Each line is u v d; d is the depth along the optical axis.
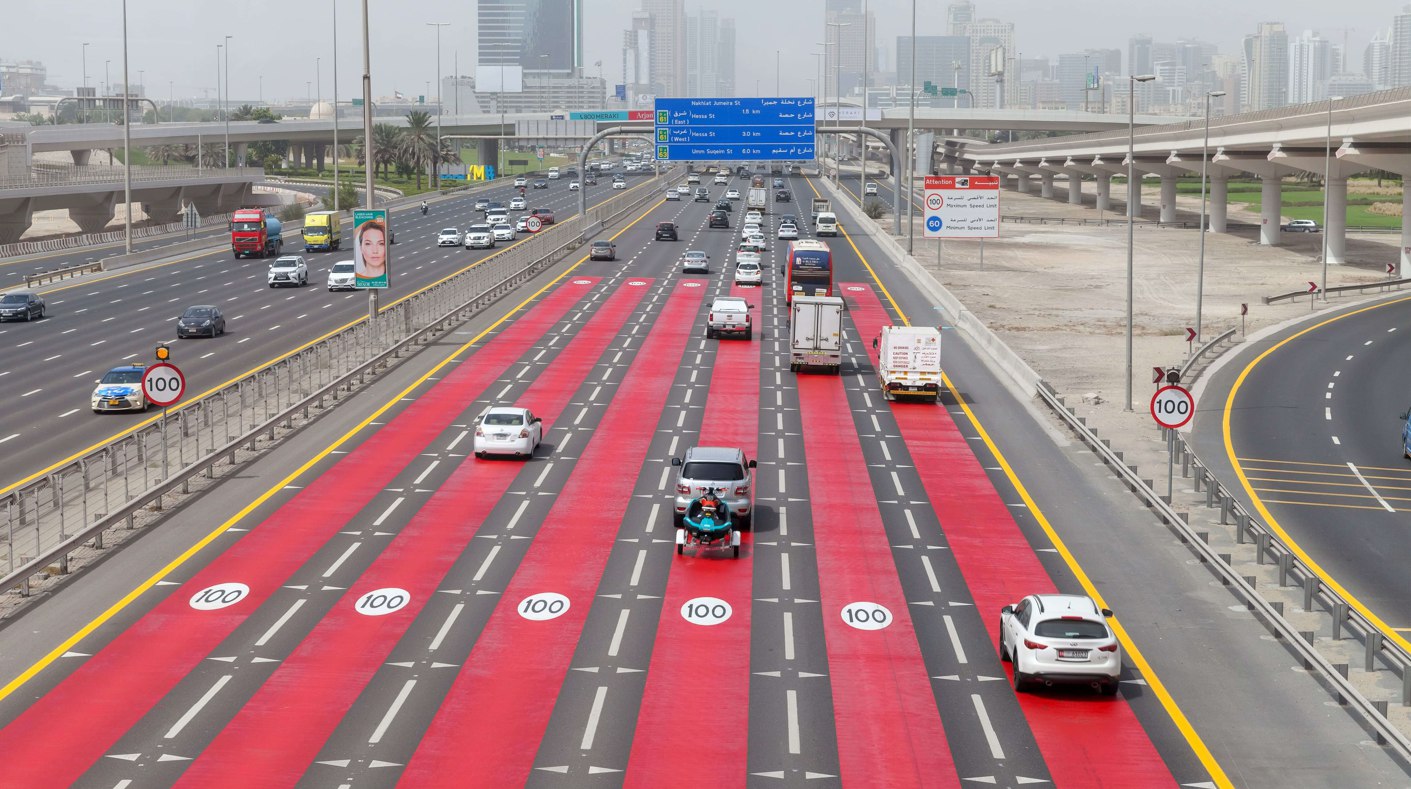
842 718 24.73
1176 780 22.27
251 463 44.09
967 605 31.38
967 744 23.62
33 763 22.38
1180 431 52.12
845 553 35.38
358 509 38.75
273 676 26.44
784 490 41.78
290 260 95.06
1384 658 28.12
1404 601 32.50
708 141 112.31
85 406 53.38
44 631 28.91
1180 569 34.34
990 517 39.06
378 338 64.44
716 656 27.86
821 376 62.16
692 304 84.88
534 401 54.94
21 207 137.88
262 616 29.89
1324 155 116.44
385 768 22.30
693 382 59.75
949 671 27.23
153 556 34.22
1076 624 25.64
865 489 42.09
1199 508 40.47
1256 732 24.33
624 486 41.81
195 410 44.34
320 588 31.84
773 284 95.50
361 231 63.31
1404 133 92.06
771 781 22.02
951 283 100.94
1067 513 39.56
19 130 158.12
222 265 109.62
